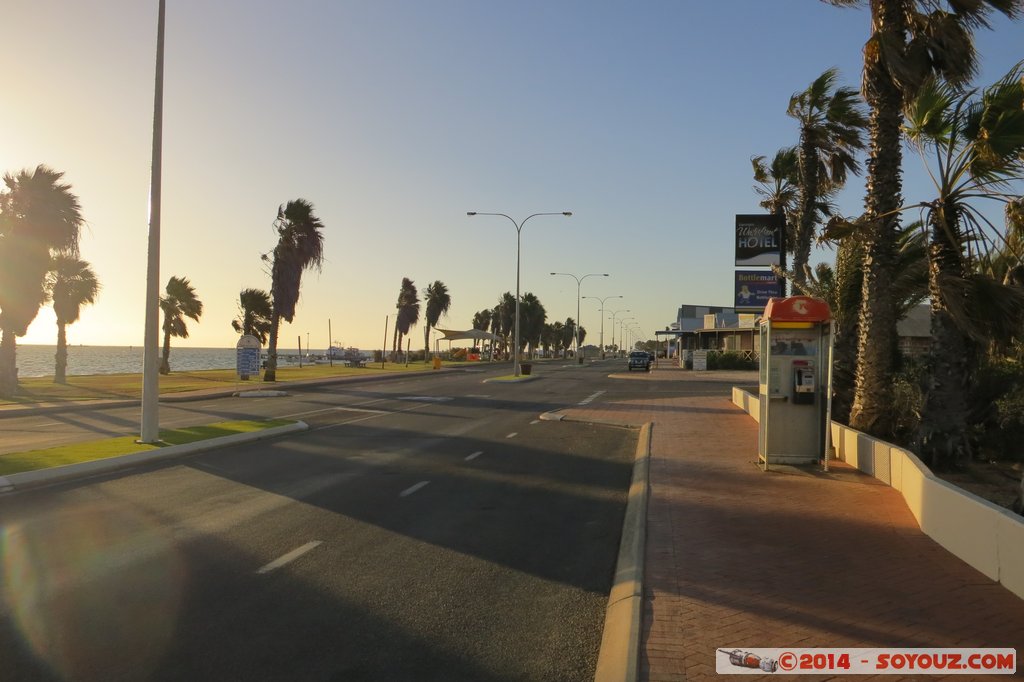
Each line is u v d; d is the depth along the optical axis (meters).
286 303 39.56
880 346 12.39
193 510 9.01
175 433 16.03
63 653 4.75
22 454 12.66
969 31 11.19
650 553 6.83
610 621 5.34
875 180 12.38
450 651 4.87
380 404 26.03
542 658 4.77
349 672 4.52
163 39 14.95
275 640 5.00
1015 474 10.47
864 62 12.31
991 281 10.59
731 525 7.89
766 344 11.83
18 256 28.67
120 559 6.88
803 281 21.08
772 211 27.41
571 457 13.67
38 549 7.20
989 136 9.92
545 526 8.38
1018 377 12.11
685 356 62.19
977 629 4.96
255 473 11.71
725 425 18.11
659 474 11.08
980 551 6.20
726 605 5.44
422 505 9.42
